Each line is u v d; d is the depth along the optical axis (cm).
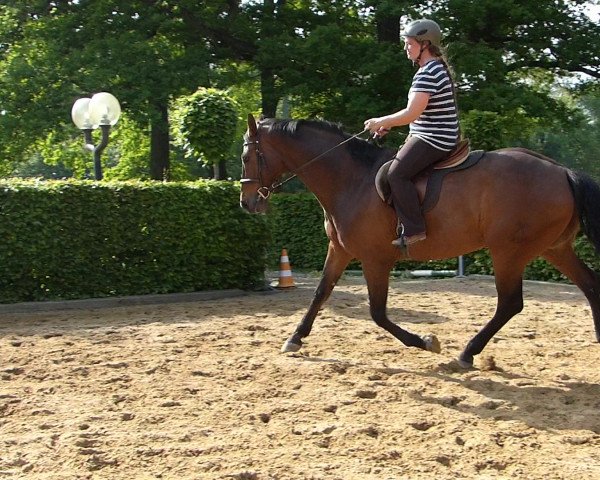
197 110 1290
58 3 2397
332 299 1122
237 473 430
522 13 2061
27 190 1091
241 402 572
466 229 638
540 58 2222
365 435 496
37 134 2153
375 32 2369
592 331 858
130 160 3094
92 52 2127
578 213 630
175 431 507
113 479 430
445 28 2098
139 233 1162
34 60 2212
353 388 609
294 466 443
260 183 712
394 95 2114
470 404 571
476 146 1370
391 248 668
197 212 1194
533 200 627
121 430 512
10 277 1092
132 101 2066
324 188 691
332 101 2217
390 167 640
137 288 1170
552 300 1106
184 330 871
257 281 1266
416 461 454
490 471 445
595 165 4594
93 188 1130
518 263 643
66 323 960
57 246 1113
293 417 536
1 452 474
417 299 1119
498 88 1981
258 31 2255
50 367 691
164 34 2309
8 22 2408
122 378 643
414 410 552
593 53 2134
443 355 725
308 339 796
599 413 549
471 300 1105
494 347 764
